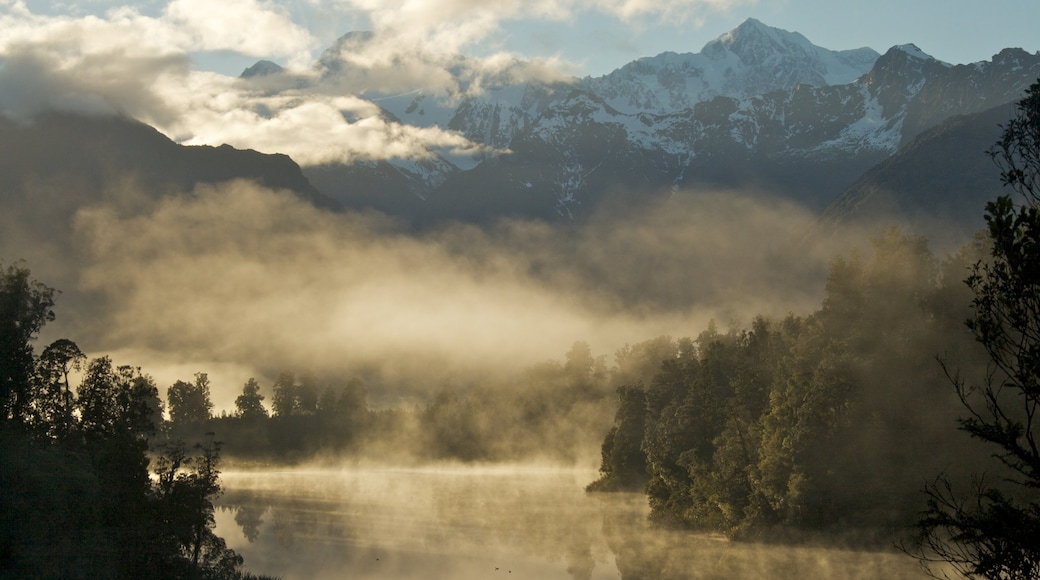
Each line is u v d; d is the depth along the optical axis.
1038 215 29.77
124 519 76.25
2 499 71.12
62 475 76.06
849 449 92.38
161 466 85.81
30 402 94.38
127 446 80.62
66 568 70.00
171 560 78.12
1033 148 34.00
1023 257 29.70
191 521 81.88
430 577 94.12
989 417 83.12
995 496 32.38
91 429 93.25
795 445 94.31
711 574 94.00
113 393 95.81
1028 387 30.20
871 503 88.56
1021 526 30.89
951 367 95.44
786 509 95.19
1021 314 30.31
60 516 72.19
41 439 89.38
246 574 89.56
